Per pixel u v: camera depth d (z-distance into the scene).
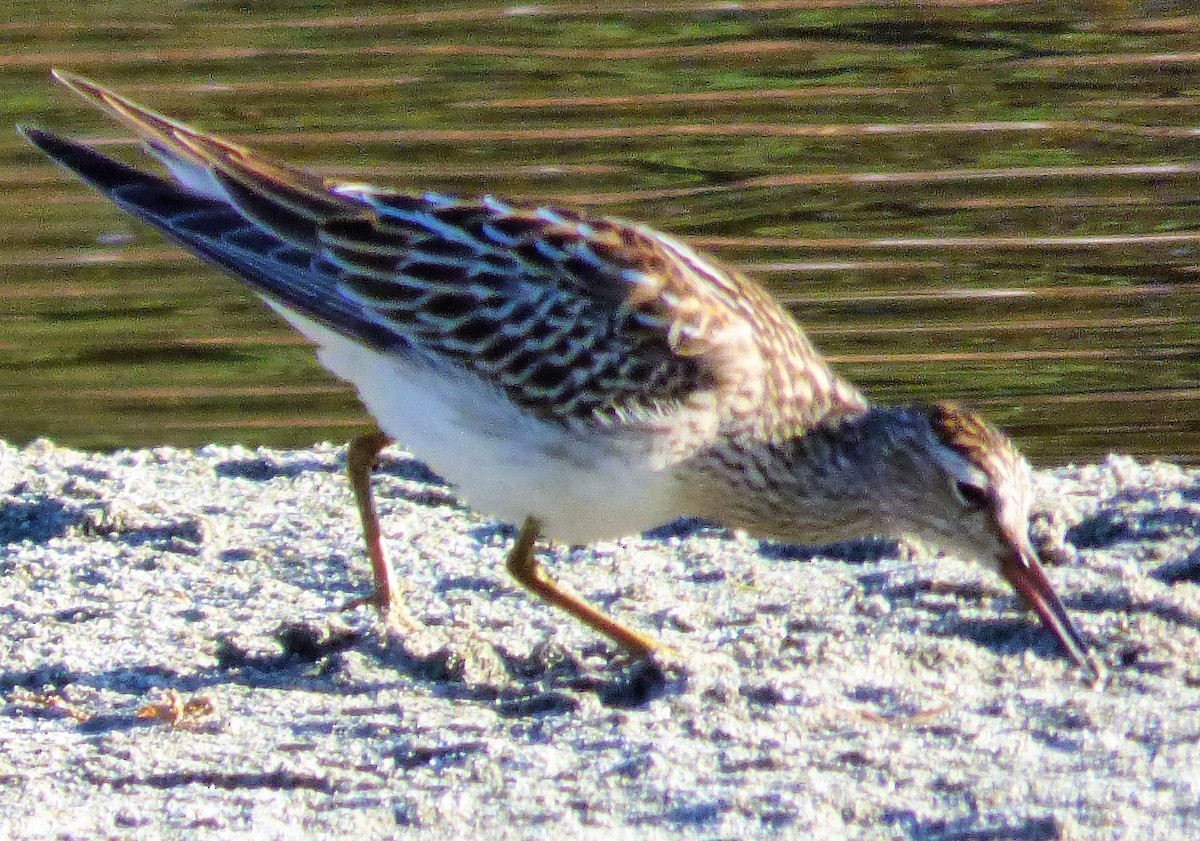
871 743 9.42
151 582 12.19
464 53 23.72
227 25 24.48
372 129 21.77
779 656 10.68
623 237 11.77
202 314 18.70
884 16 24.38
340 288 11.81
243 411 16.75
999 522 11.34
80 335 18.23
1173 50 23.31
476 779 9.23
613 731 9.74
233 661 11.09
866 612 11.37
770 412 11.62
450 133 21.73
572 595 11.23
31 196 20.92
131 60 23.31
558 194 20.36
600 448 11.39
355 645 11.22
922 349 17.38
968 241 19.42
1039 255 19.08
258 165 12.16
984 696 10.12
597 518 11.62
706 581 12.08
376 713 10.29
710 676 10.27
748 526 12.00
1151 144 21.22
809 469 11.78
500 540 12.94
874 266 18.92
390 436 12.01
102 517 13.08
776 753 9.31
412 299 11.68
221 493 13.90
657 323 11.37
